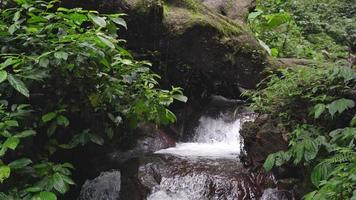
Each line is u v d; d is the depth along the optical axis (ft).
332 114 11.10
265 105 14.17
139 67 13.30
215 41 18.52
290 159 12.37
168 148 17.87
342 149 9.75
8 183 11.39
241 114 20.57
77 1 16.71
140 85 13.15
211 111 21.35
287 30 27.89
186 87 21.75
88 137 12.70
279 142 12.77
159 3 17.69
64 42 11.80
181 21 18.31
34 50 12.01
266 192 12.69
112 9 17.29
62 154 14.80
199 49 18.54
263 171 13.21
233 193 12.94
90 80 12.58
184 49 18.62
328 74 12.27
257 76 19.21
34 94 12.42
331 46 30.04
